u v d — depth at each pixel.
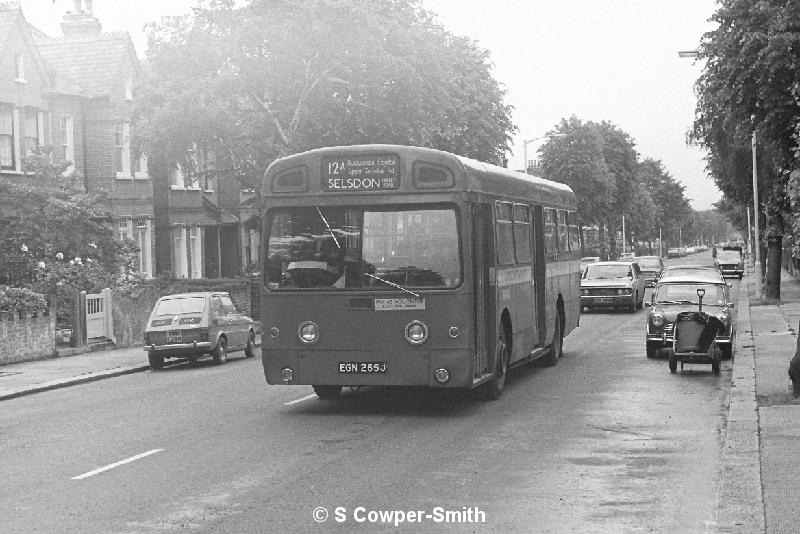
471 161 17.67
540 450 13.55
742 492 10.48
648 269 68.62
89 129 46.31
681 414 16.77
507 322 19.72
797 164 19.36
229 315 30.91
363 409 17.83
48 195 35.78
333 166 16.89
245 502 10.59
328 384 16.91
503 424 15.87
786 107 27.50
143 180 48.78
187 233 54.06
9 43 40.94
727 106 29.06
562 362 25.56
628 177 105.12
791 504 9.91
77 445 14.63
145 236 49.00
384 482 11.56
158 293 37.84
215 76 39.75
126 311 35.31
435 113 43.34
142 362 29.48
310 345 16.91
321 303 16.86
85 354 32.28
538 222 22.89
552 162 90.38
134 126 41.94
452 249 16.56
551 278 24.14
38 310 30.45
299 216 17.06
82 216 36.03
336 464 12.66
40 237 34.91
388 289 16.64
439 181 16.61
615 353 27.70
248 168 41.81
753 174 47.56
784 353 25.23
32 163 37.19
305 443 14.27
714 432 14.95
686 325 22.48
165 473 12.21
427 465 12.56
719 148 46.50
